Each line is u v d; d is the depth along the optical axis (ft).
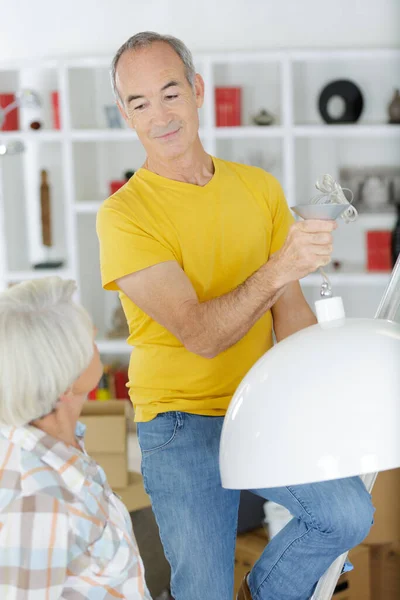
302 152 17.20
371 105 16.96
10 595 4.12
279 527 9.30
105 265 6.45
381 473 8.72
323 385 3.19
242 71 17.04
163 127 6.40
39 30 17.54
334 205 4.31
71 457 4.43
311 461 3.12
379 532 8.71
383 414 3.09
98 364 4.74
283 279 5.00
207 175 6.64
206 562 6.08
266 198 6.72
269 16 16.93
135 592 4.59
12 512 4.19
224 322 5.51
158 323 6.40
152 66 6.35
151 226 6.36
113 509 4.62
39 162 17.87
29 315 4.39
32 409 4.36
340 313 3.60
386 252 16.56
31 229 18.07
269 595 5.54
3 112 16.20
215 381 6.34
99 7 17.38
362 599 8.73
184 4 17.11
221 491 6.20
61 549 4.22
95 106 17.70
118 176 17.75
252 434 3.29
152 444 6.36
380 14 16.71
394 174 16.99
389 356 3.21
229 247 6.48
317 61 16.94
